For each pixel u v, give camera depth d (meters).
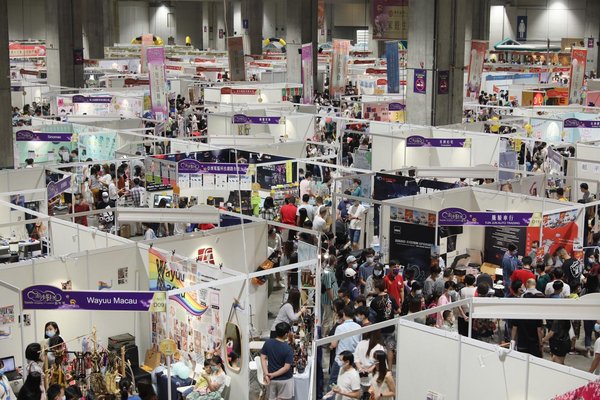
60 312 10.90
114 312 11.31
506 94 36.38
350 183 17.86
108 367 10.50
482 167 17.72
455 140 19.62
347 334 9.09
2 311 10.43
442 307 9.23
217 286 10.32
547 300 8.84
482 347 8.75
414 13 25.67
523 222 13.09
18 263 10.54
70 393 9.55
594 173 20.28
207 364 10.17
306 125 26.00
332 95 34.94
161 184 17.88
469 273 13.71
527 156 22.72
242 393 10.20
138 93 30.20
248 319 10.00
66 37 39.31
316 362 10.01
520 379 8.45
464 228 14.80
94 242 12.33
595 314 8.81
